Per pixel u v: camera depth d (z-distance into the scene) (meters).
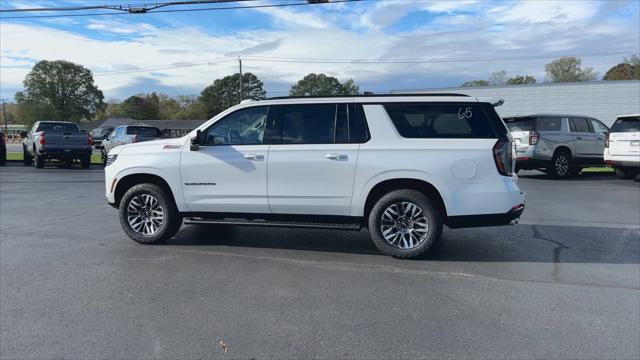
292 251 6.00
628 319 3.89
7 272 5.09
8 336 3.55
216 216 6.09
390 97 5.65
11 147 53.03
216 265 5.37
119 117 104.31
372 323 3.80
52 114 91.50
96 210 9.03
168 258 5.66
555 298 4.37
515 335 3.59
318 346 3.41
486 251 6.02
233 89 95.50
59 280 4.82
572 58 72.81
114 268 5.24
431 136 5.49
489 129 5.43
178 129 83.75
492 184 5.34
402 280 4.87
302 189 5.71
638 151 12.48
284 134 5.82
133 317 3.90
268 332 3.63
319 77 77.25
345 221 5.77
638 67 63.94
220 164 5.91
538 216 8.35
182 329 3.68
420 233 5.55
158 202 6.21
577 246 6.28
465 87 29.50
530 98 28.36
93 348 3.37
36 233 7.00
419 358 3.24
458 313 4.01
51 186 12.91
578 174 15.80
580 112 27.69
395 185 5.64
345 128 5.67
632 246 6.28
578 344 3.44
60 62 93.94
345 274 5.06
